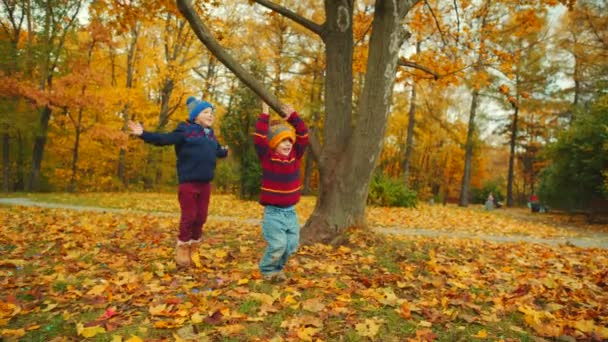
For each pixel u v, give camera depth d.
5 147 19.84
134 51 23.81
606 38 16.64
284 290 3.39
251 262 4.34
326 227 5.50
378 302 3.18
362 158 5.52
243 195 15.60
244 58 21.19
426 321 2.85
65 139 21.84
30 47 18.42
